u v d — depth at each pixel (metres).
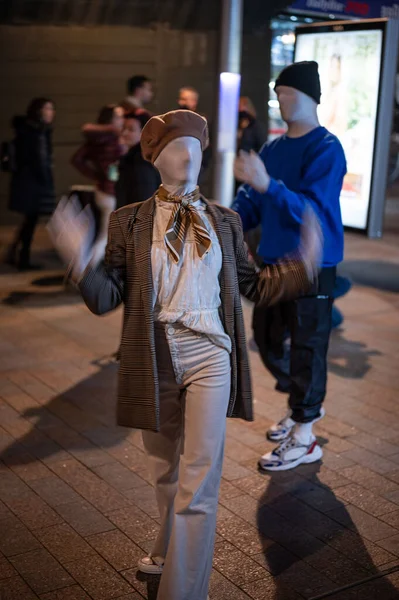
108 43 10.91
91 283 2.67
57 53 10.66
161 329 2.77
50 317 6.86
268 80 11.92
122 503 3.77
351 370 5.69
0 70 10.41
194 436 2.78
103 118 7.08
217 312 2.81
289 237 4.02
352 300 7.59
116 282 2.78
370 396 5.21
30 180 8.20
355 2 9.62
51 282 8.04
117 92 11.14
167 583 2.77
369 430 4.69
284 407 4.98
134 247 2.75
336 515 3.71
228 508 3.75
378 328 6.72
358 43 7.48
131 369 2.77
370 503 3.84
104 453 4.30
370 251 9.90
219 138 6.40
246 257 2.97
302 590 3.13
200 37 11.41
